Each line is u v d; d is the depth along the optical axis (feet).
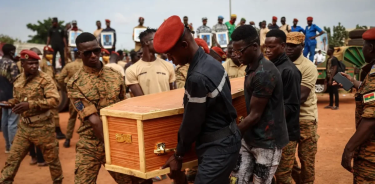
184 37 7.23
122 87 10.97
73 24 41.78
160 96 10.47
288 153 10.31
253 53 8.41
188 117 7.07
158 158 7.88
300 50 12.01
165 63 14.62
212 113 7.48
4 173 13.19
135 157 7.86
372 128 7.84
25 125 13.53
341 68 32.55
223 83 7.38
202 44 15.21
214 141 7.53
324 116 30.60
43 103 13.30
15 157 13.41
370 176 8.34
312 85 11.66
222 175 7.51
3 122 21.47
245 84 8.80
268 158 8.69
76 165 10.05
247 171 9.25
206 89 6.99
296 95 10.05
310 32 46.57
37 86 13.67
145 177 7.64
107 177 16.84
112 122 8.22
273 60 10.41
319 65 37.55
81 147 10.12
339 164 17.21
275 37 10.16
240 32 8.36
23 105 13.00
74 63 23.59
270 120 8.50
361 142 8.04
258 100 8.19
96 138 10.14
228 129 7.64
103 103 10.29
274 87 8.27
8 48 20.03
